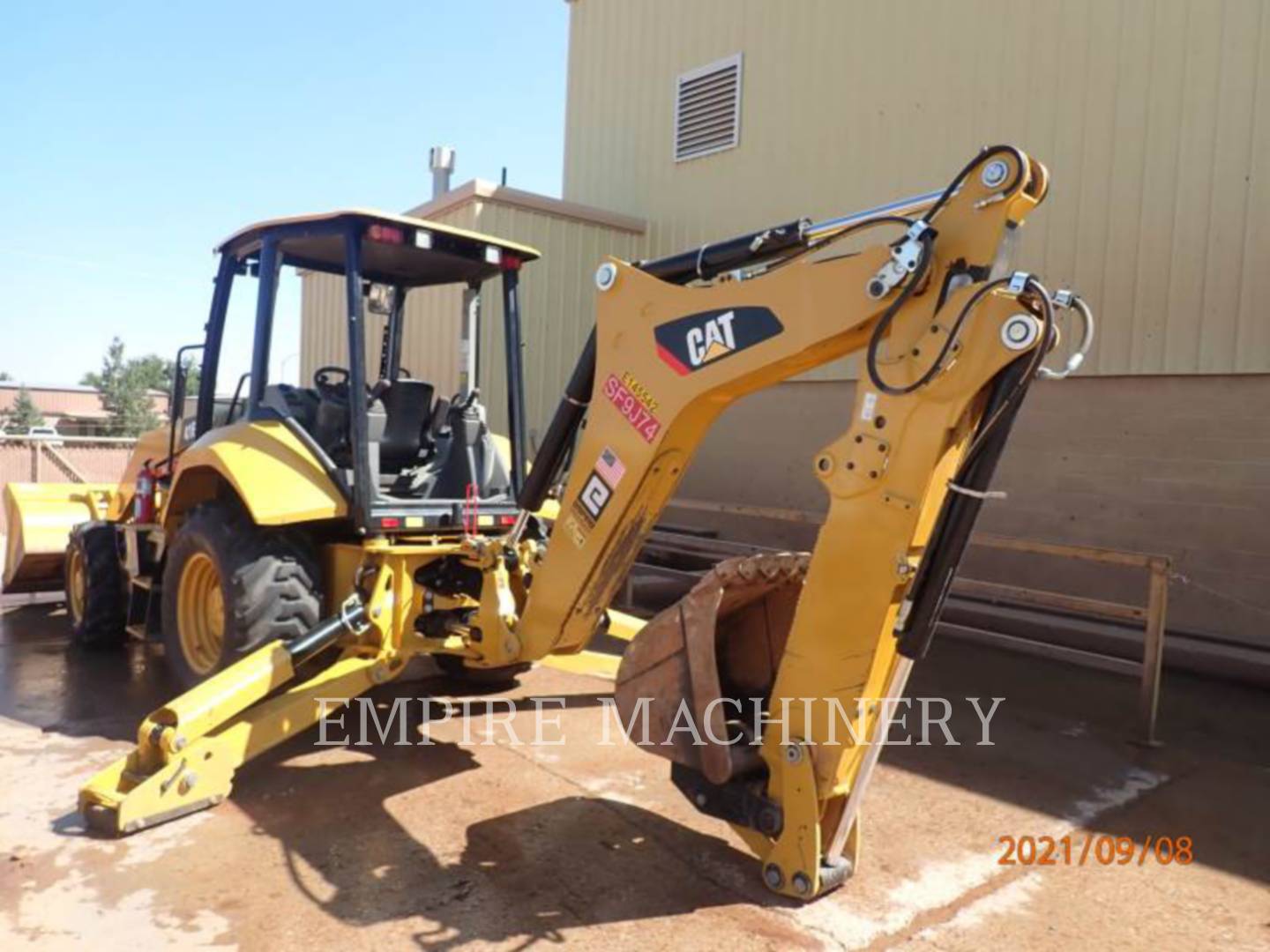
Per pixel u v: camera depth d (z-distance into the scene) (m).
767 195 8.57
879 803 3.69
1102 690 5.35
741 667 3.30
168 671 5.26
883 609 2.60
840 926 2.75
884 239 7.53
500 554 4.02
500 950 2.59
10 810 3.40
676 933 2.69
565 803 3.57
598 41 10.24
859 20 7.83
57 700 4.70
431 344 8.63
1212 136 5.94
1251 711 5.00
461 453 4.67
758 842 2.94
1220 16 5.89
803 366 2.88
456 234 4.37
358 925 2.70
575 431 3.56
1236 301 5.86
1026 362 2.40
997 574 6.94
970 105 7.11
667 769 3.93
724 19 8.91
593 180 10.30
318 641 3.83
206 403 4.98
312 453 4.17
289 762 3.96
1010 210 2.46
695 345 3.02
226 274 4.91
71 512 6.84
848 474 2.65
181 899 2.82
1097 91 6.43
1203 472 6.02
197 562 4.54
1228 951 2.69
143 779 3.38
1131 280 6.29
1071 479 6.58
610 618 5.01
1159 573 4.46
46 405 50.94
